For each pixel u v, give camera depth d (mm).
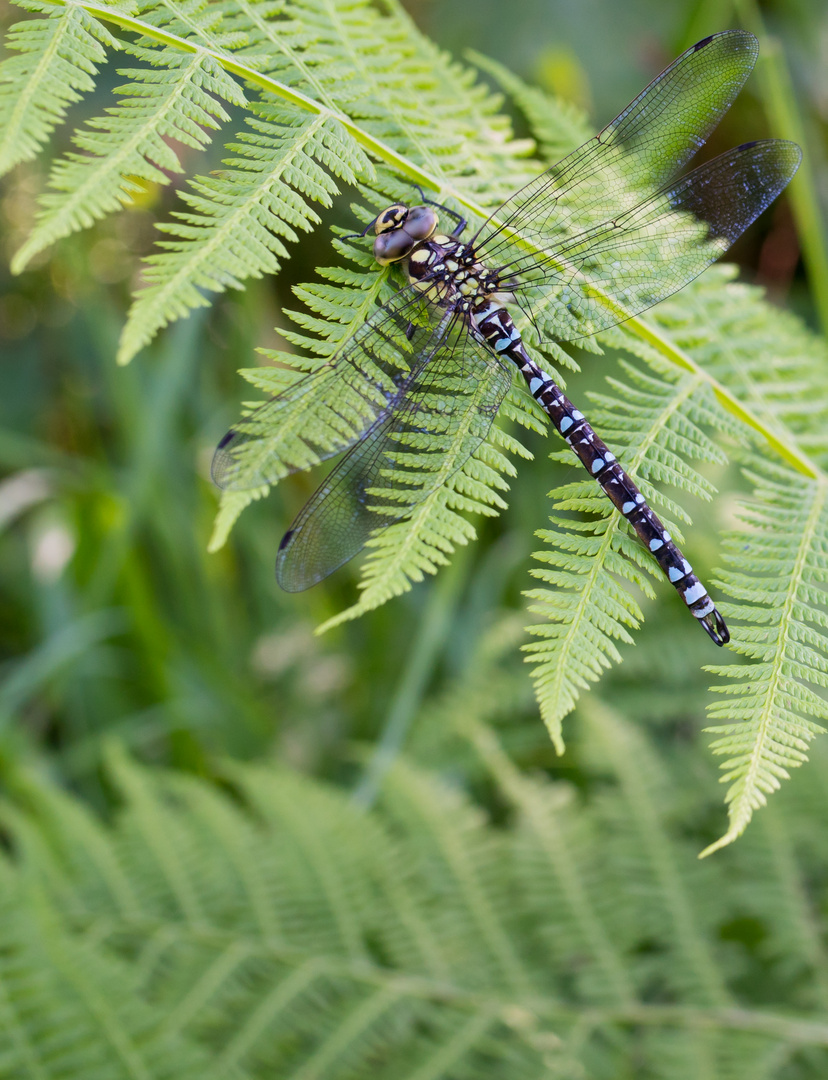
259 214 720
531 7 1016
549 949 781
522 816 792
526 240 747
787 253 1059
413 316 736
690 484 735
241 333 1006
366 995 777
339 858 789
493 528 1059
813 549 733
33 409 1153
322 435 727
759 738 715
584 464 738
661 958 779
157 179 715
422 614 975
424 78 753
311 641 1008
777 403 756
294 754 922
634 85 1012
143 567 993
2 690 848
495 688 832
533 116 778
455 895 786
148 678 910
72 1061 751
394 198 744
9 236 1156
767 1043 770
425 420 735
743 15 806
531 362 745
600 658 718
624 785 794
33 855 787
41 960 758
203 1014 773
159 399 915
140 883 787
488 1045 771
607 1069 769
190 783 799
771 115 925
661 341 752
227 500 724
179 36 730
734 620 820
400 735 834
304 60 740
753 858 786
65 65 719
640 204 751
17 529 1112
